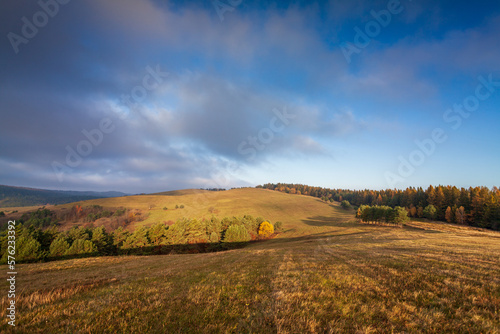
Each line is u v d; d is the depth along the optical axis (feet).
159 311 18.19
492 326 13.89
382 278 27.32
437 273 27.86
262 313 17.19
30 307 20.42
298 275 31.50
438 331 14.03
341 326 14.66
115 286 30.73
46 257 117.80
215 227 229.66
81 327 15.40
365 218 264.93
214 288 25.84
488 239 93.04
